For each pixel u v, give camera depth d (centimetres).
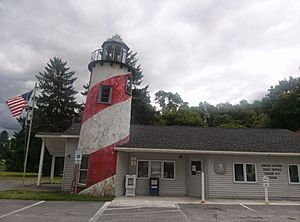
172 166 1764
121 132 1653
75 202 1268
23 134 4869
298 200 1591
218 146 1698
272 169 1686
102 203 1268
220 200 1500
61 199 1321
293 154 1642
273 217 990
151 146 1645
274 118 3862
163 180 1731
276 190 1650
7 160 5103
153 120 4834
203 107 6234
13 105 1662
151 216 962
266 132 2127
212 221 895
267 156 1703
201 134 1975
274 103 3931
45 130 4906
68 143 1884
